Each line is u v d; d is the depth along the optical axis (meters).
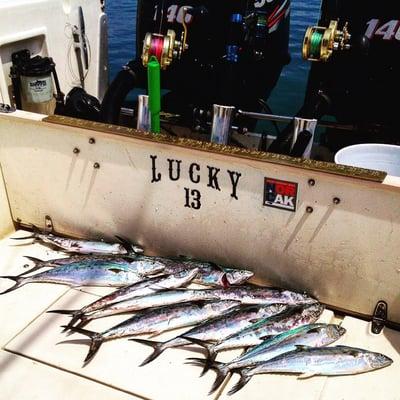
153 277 1.69
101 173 1.76
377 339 1.48
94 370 1.38
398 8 1.98
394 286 1.47
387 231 1.40
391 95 2.04
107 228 1.87
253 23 1.96
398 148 1.69
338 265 1.52
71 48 2.35
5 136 1.84
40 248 1.91
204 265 1.69
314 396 1.30
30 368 1.39
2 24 1.96
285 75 4.46
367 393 1.31
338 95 2.10
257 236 1.60
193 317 1.55
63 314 1.57
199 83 2.29
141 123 1.71
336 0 2.10
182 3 2.26
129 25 5.53
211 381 1.35
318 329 1.47
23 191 1.94
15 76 2.04
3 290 1.67
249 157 1.48
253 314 1.53
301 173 1.43
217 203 1.61
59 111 2.05
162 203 1.71
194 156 1.56
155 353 1.43
